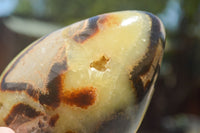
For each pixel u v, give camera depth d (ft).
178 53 4.20
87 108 0.50
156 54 0.54
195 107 4.22
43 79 0.52
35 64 0.53
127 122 0.53
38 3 4.88
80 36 0.53
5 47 3.32
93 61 0.51
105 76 0.51
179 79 4.23
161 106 4.18
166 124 4.33
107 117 0.51
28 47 0.59
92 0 3.68
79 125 0.51
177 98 4.20
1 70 3.29
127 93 0.52
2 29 3.33
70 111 0.51
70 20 3.83
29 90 0.52
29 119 0.52
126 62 0.52
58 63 0.52
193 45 4.24
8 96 0.54
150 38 0.54
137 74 0.52
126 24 0.54
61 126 0.51
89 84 0.50
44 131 0.51
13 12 4.75
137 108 0.54
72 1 3.94
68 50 0.52
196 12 4.02
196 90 4.20
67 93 0.51
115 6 3.48
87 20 0.55
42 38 0.58
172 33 4.29
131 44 0.52
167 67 4.33
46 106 0.51
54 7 4.31
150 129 4.09
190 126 4.26
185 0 3.81
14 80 0.54
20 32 3.37
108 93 0.51
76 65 0.51
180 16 4.10
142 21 0.54
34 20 4.29
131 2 3.44
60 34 0.55
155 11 3.50
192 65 4.26
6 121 0.54
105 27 0.53
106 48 0.52
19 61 0.56
